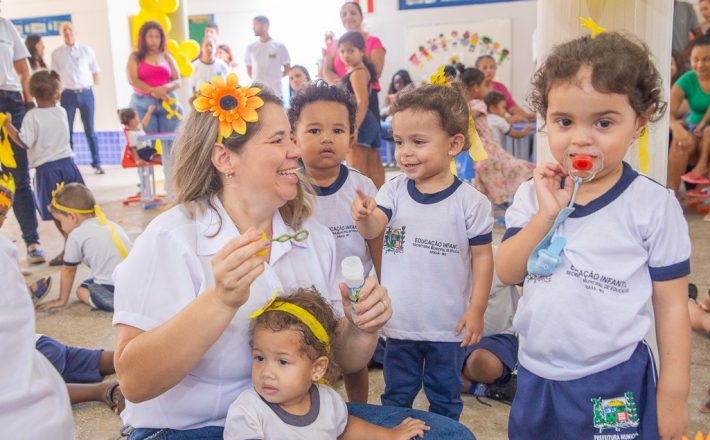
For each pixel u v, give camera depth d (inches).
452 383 73.7
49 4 400.5
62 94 347.9
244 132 50.1
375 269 79.1
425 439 53.7
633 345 49.3
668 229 47.6
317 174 78.2
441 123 69.2
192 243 50.8
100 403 93.8
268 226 55.6
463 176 194.4
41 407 44.2
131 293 48.4
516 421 53.8
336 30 389.4
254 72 323.3
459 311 72.9
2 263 44.3
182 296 49.2
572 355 49.7
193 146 52.5
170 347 44.1
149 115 251.6
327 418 52.2
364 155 164.2
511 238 52.7
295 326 49.3
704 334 108.8
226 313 44.2
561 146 46.7
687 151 205.3
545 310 50.1
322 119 75.5
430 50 359.9
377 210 71.4
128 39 408.5
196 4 402.0
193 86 296.7
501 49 351.3
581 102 44.7
